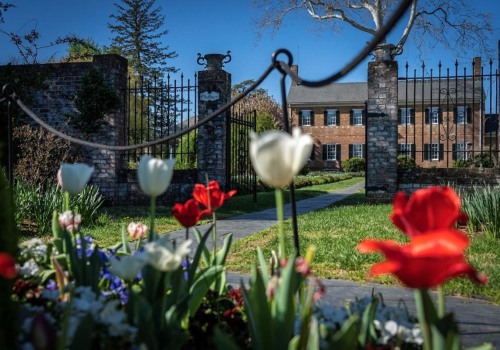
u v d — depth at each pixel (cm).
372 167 1084
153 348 135
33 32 1248
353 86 4159
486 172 1049
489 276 402
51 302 169
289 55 192
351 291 362
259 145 103
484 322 293
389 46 1080
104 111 1073
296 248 181
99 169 1127
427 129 3428
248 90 206
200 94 1102
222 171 1102
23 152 970
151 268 148
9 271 80
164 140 224
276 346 119
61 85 1142
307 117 4109
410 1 120
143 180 146
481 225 663
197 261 178
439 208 93
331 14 1903
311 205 1195
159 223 782
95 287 173
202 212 192
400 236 610
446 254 79
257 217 892
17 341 123
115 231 677
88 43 2186
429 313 97
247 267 436
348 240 579
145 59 3328
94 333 135
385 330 155
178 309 161
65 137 251
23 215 691
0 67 1107
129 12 3275
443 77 1073
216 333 110
